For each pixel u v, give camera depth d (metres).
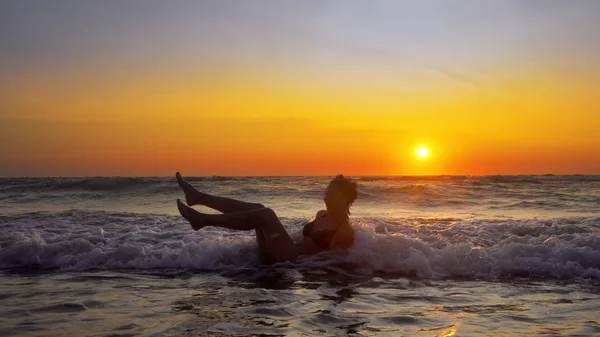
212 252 5.59
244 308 3.65
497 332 3.12
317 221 5.73
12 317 3.39
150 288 4.36
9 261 5.55
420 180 27.36
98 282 4.63
